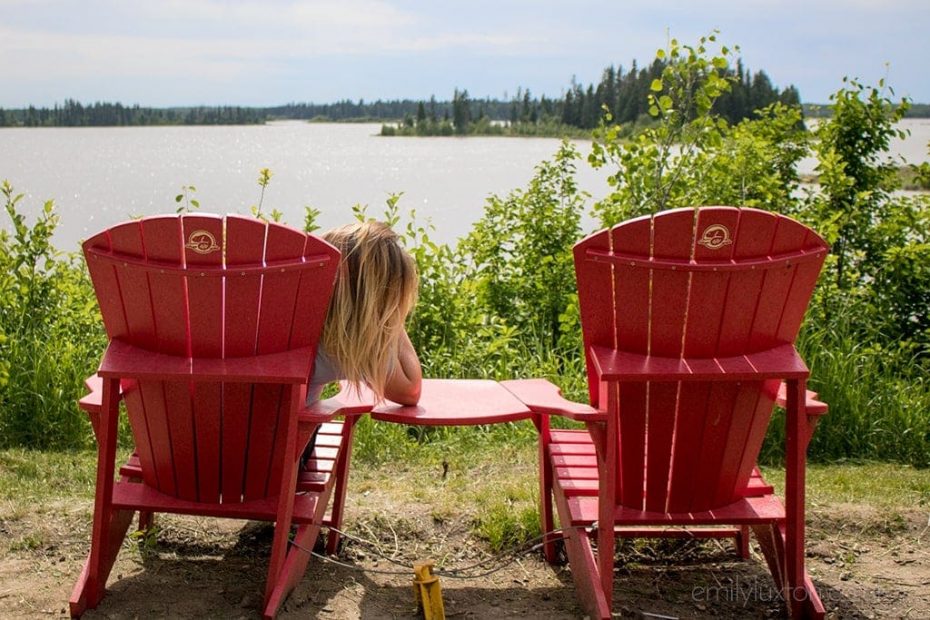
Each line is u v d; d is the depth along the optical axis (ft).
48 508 12.62
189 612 9.78
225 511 10.05
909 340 21.66
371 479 14.93
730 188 23.24
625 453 10.09
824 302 21.52
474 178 77.61
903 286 23.67
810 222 23.04
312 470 10.77
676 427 9.80
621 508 10.40
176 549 11.63
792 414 9.66
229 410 9.66
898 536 12.45
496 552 11.90
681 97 20.88
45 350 18.24
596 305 9.41
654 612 10.25
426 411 10.21
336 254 9.13
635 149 21.27
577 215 25.86
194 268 8.88
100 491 9.65
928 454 16.96
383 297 9.89
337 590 10.54
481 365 20.81
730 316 9.27
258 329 9.27
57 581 10.51
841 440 17.40
